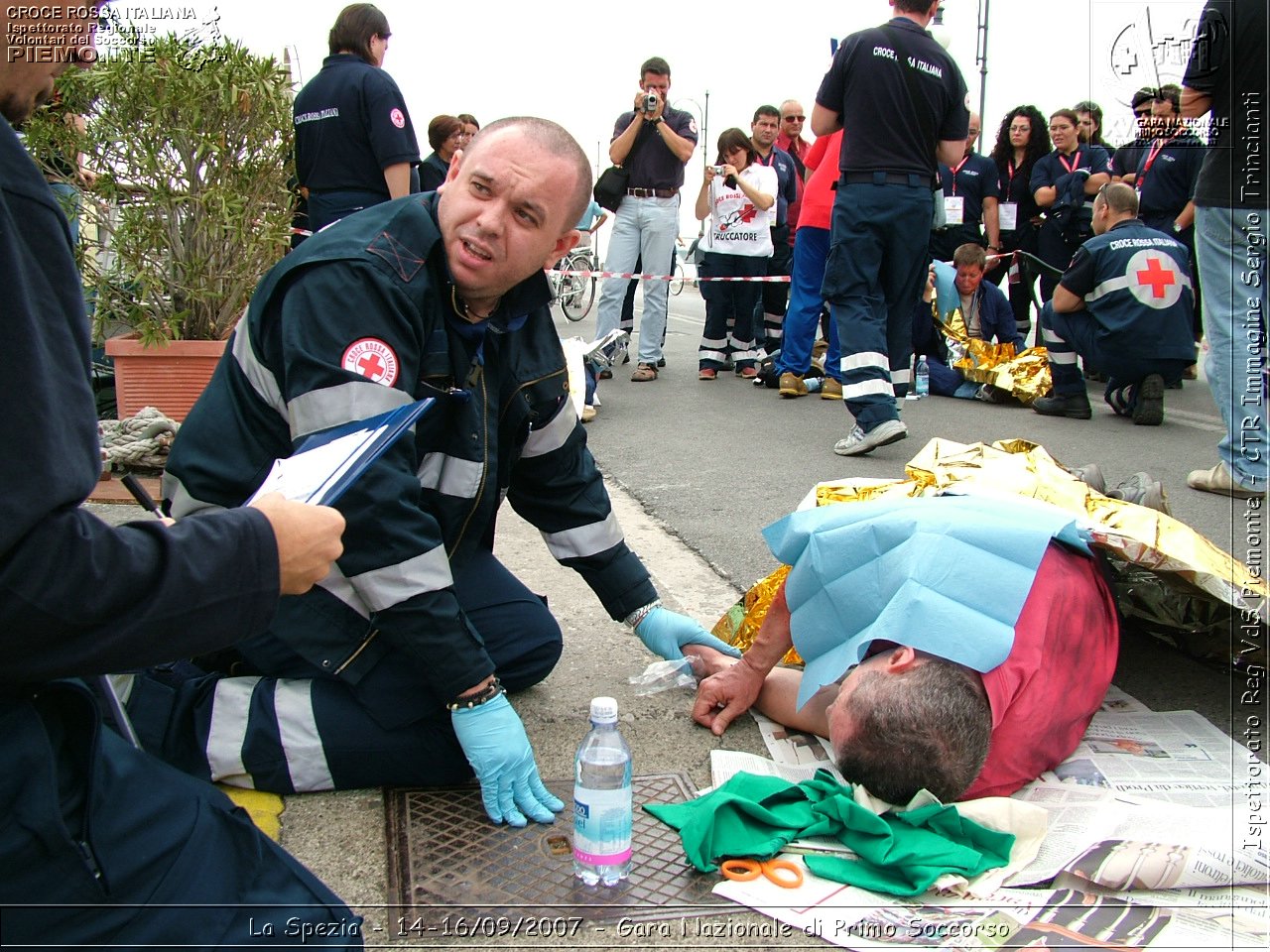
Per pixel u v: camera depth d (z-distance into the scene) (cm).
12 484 106
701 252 848
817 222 712
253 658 220
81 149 425
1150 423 670
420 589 192
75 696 123
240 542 123
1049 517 239
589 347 642
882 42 525
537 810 207
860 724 199
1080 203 874
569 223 206
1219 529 421
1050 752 221
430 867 192
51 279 113
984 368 764
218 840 134
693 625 268
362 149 547
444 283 206
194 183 439
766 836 201
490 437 222
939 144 550
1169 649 300
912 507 241
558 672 280
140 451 385
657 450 566
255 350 203
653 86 772
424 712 211
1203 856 189
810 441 595
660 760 236
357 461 141
